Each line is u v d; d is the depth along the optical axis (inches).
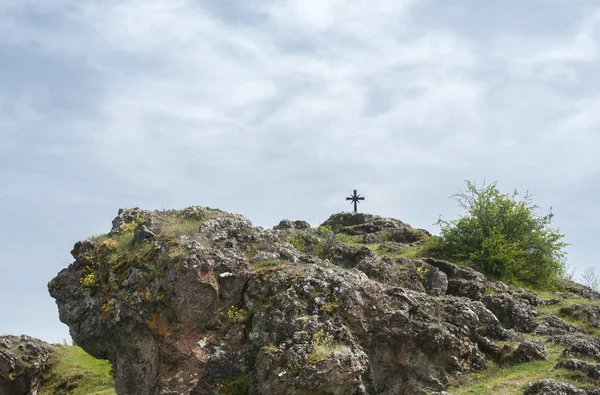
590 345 813.2
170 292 799.7
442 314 837.8
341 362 706.2
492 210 1290.6
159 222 932.0
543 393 680.4
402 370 786.2
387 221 1502.2
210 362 783.7
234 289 824.9
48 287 936.9
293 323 762.8
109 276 880.3
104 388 1298.0
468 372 796.0
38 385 1338.6
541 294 1122.0
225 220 920.3
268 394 709.3
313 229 1337.4
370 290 815.1
